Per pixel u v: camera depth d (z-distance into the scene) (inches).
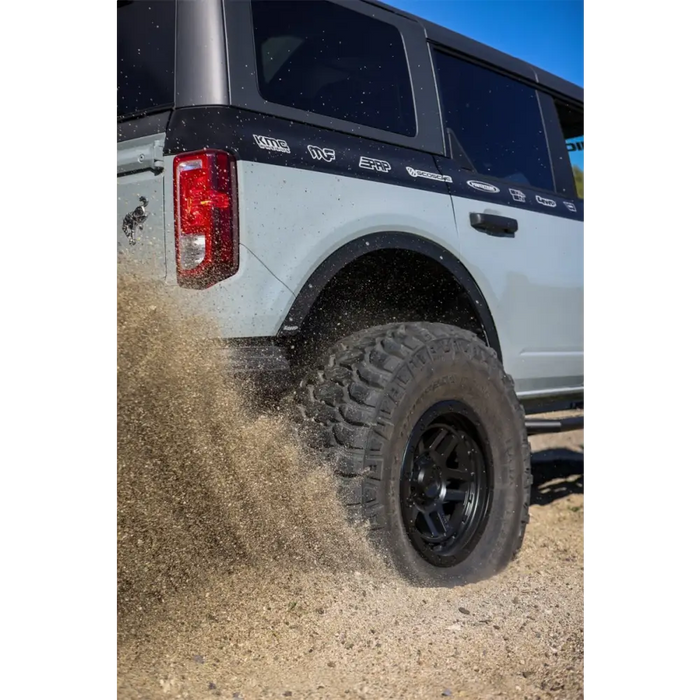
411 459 111.3
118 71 108.1
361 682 82.3
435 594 108.3
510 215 145.9
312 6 119.3
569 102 179.6
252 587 99.8
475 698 80.0
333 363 113.3
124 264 101.7
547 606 108.5
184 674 81.2
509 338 145.1
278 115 110.2
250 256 101.9
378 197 118.6
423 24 140.7
